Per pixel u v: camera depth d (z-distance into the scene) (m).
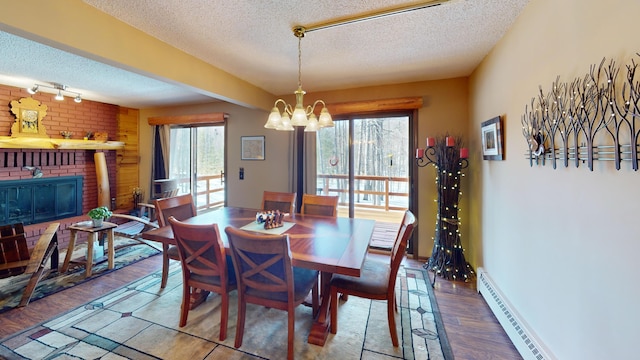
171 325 2.10
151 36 2.26
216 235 1.81
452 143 3.00
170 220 1.93
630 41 1.03
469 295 2.61
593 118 1.23
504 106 2.23
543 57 1.64
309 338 1.92
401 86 3.60
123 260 3.41
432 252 3.27
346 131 4.00
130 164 5.33
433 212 3.53
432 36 2.27
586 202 1.28
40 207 4.16
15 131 3.86
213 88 2.96
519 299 1.98
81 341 1.91
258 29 2.14
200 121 4.75
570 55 1.39
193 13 1.92
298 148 4.20
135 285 2.76
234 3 1.79
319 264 1.63
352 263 1.61
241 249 1.72
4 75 3.30
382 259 3.55
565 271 1.45
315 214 2.98
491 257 2.55
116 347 1.85
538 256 1.72
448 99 3.41
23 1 1.52
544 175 1.65
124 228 4.07
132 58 2.10
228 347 1.87
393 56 2.70
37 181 4.11
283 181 4.32
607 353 1.17
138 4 1.81
